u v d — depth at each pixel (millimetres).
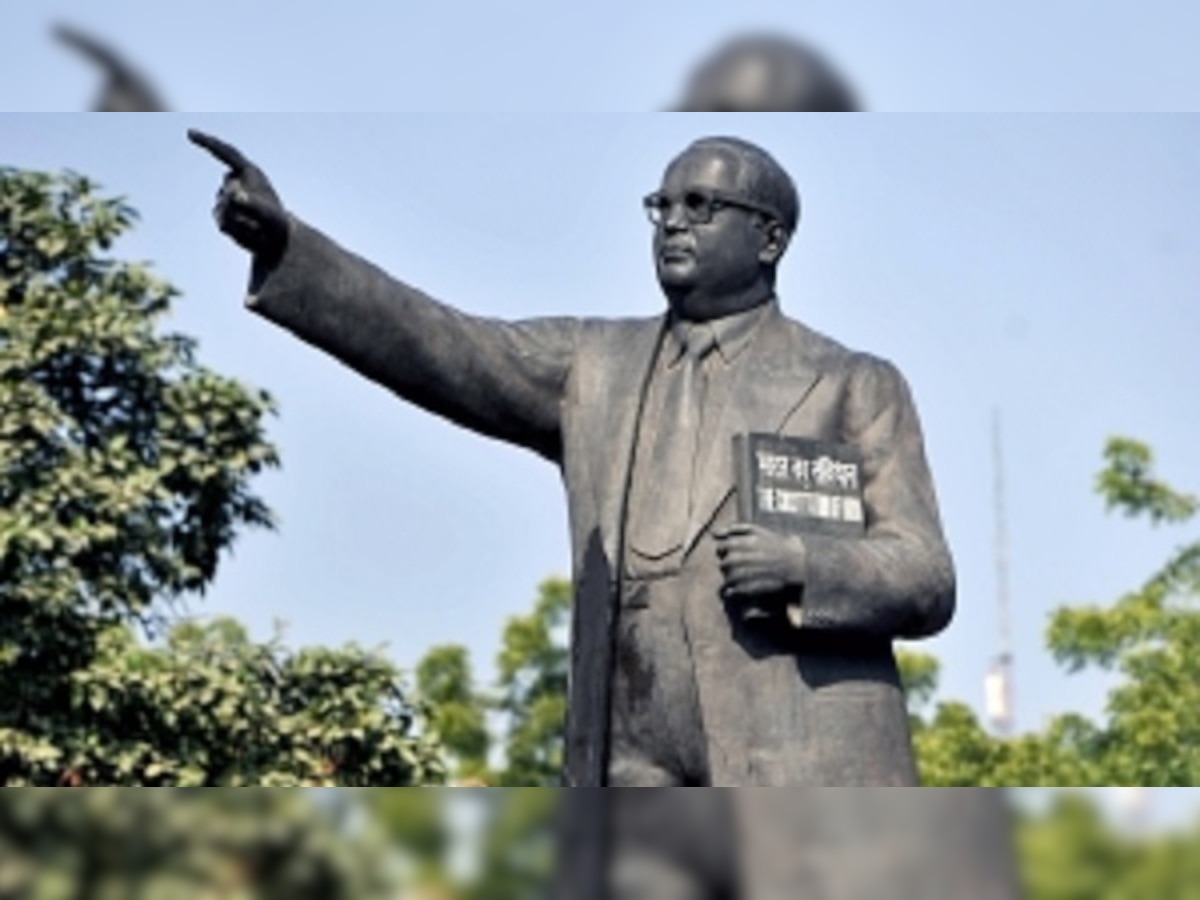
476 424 7855
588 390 7812
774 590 7273
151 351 18016
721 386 7707
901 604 7395
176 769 16953
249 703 17297
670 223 7785
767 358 7758
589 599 7590
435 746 17875
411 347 7617
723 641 7422
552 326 7918
